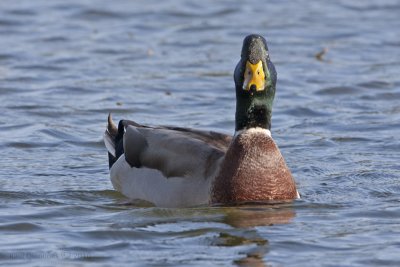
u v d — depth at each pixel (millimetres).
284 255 11594
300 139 17844
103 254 11695
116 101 20562
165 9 29312
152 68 23359
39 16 28188
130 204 13906
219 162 13273
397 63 23766
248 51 13031
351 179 15164
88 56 24312
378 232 12438
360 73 22828
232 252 11695
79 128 18609
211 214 13055
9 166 16016
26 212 13422
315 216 13133
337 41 26016
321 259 11453
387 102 20734
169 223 12805
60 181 15188
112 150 15273
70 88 21453
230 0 30625
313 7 29906
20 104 20125
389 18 28453
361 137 17859
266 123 13250
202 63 23875
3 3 29469
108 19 28234
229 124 18969
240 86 13109
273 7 29891
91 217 13219
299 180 15156
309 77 22500
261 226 12648
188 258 11492
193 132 14219
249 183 13133
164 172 13703
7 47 24906
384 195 14305
